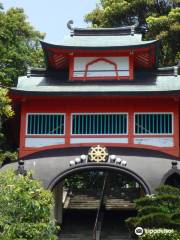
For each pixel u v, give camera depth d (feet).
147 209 84.17
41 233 66.03
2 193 65.26
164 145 104.58
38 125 107.04
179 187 98.22
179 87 107.34
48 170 98.07
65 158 100.27
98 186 145.48
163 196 85.51
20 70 152.05
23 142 106.01
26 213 65.92
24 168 98.53
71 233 111.34
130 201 132.77
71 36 117.91
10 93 104.42
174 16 158.71
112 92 104.68
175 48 162.40
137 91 104.37
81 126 106.63
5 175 67.62
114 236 108.99
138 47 110.83
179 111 108.88
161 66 164.96
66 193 134.10
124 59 113.50
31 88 108.47
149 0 169.58
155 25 161.07
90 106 107.34
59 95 105.40
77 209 126.11
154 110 106.52
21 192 66.08
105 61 113.60
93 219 120.26
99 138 105.60
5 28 151.64
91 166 97.66
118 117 106.73
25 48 154.61
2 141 134.62
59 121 107.14
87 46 111.65
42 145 105.81
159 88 107.55
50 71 116.67
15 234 64.08
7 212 65.21
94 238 105.70
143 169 96.99
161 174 96.27
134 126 106.01
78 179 144.66
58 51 112.27
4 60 148.36
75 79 112.68
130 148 102.32
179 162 99.35
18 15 157.99
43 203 67.31
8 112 74.49
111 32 119.03
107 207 129.08
